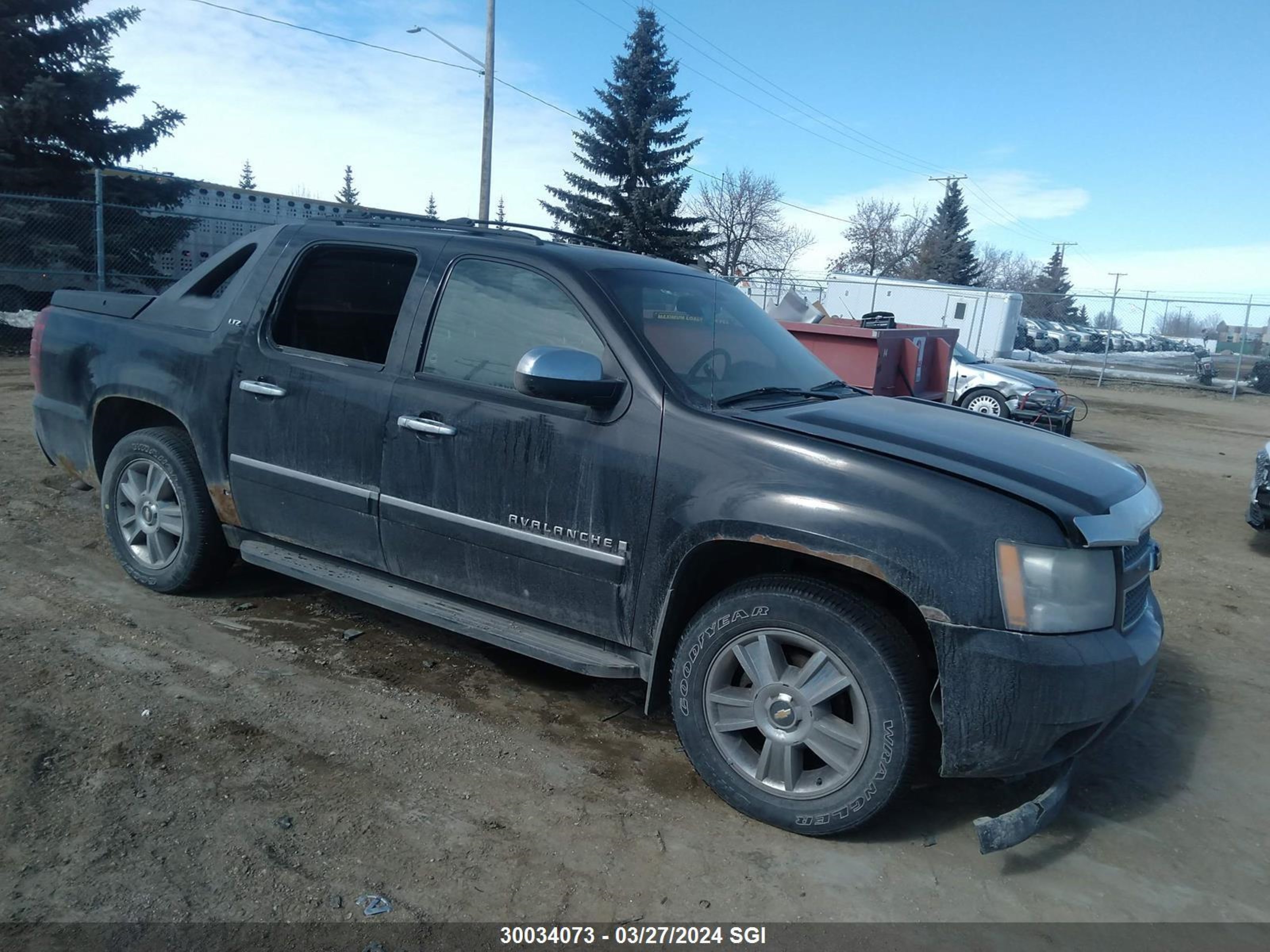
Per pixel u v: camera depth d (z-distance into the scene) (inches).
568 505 126.8
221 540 171.0
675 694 123.1
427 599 144.7
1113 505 113.3
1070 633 105.2
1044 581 103.8
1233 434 618.8
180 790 114.6
